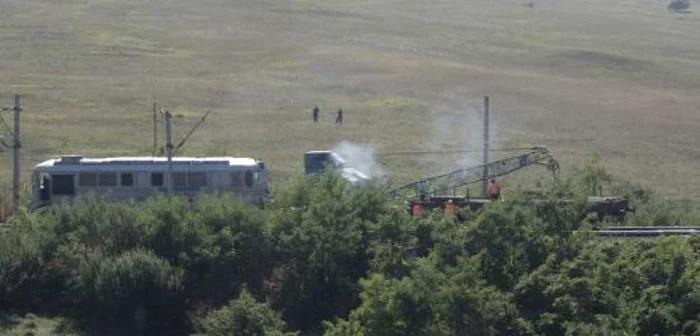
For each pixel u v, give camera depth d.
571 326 153.12
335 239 181.12
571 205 185.62
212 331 162.88
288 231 186.38
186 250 185.25
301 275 180.38
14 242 185.38
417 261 165.88
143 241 186.88
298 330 172.50
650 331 155.62
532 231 174.38
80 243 187.25
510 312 157.75
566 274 164.88
